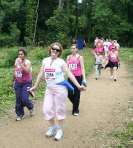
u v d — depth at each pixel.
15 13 59.34
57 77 8.94
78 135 9.48
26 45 55.41
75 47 11.17
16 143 8.80
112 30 60.53
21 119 10.80
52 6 61.88
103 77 20.00
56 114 9.08
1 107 12.30
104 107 12.62
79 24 57.84
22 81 10.64
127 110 12.23
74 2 60.16
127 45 60.97
